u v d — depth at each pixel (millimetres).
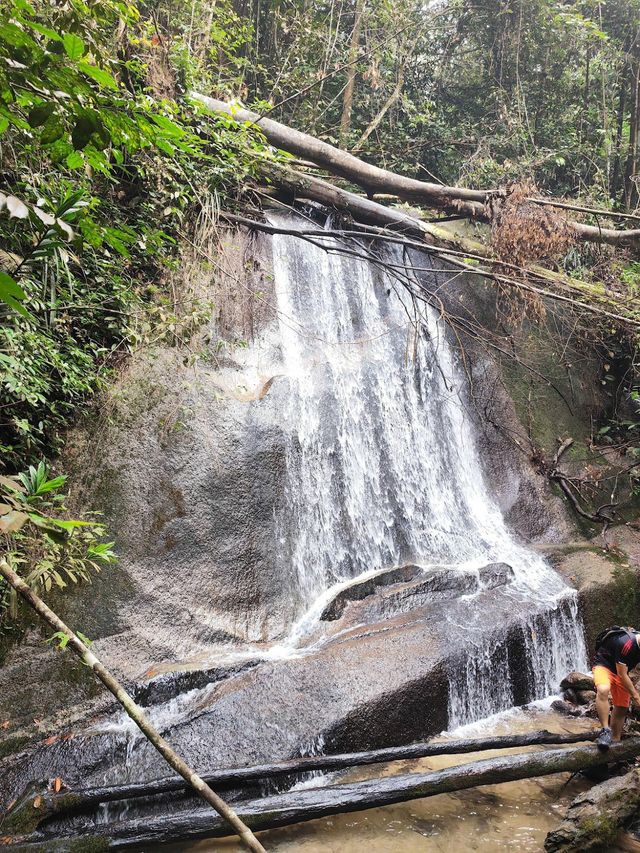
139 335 6465
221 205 8641
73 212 2512
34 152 4418
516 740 5160
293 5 11781
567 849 4176
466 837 4445
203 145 7980
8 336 5012
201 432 6977
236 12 11789
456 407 9695
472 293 10562
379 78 12492
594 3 13812
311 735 5117
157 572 6266
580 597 7812
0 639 5262
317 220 10008
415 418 9227
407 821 4605
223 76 10781
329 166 9484
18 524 2221
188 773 1903
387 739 5480
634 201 13172
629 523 9594
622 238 9586
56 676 5352
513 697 6711
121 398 6531
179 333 7215
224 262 8344
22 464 5629
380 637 6297
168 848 4211
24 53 1822
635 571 8430
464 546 8602
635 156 13016
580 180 13062
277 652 6316
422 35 13695
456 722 6090
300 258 9383
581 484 9773
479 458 9617
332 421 8234
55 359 5695
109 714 5312
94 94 1880
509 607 7168
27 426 5293
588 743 5613
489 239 9711
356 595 7125
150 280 7414
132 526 6223
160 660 5914
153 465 6531
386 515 8375
